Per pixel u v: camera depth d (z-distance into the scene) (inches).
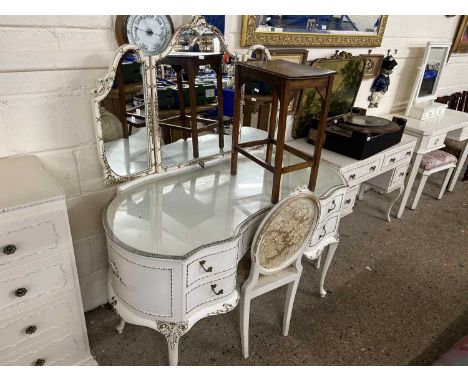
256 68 58.6
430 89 120.3
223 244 51.8
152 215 58.6
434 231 112.8
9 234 43.1
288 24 78.5
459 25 126.6
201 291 54.4
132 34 54.9
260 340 71.4
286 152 86.8
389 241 106.4
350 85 98.0
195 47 61.0
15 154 54.1
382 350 71.0
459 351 48.9
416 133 106.4
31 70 50.6
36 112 53.2
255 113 76.9
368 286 88.1
